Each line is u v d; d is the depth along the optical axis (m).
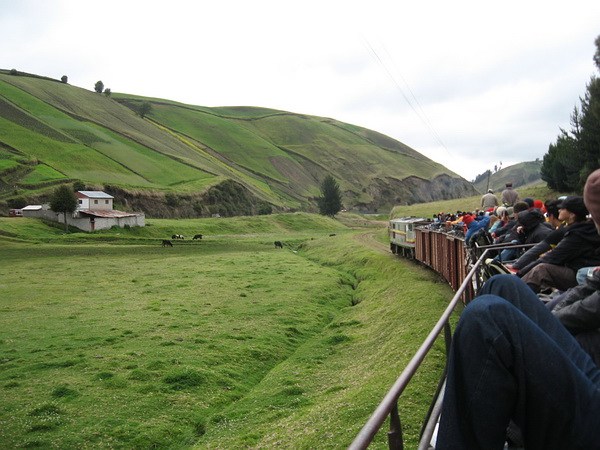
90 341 25.36
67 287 43.06
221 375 20.44
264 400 17.52
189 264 58.94
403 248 51.16
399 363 16.19
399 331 21.44
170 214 159.62
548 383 2.90
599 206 3.72
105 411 17.09
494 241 14.63
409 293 28.89
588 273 6.22
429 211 108.62
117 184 156.88
